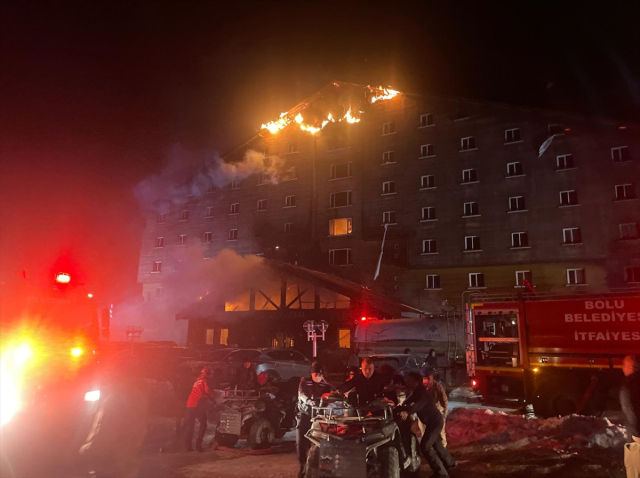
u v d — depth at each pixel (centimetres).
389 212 3556
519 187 3116
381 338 2073
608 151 2886
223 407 804
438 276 3272
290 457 720
